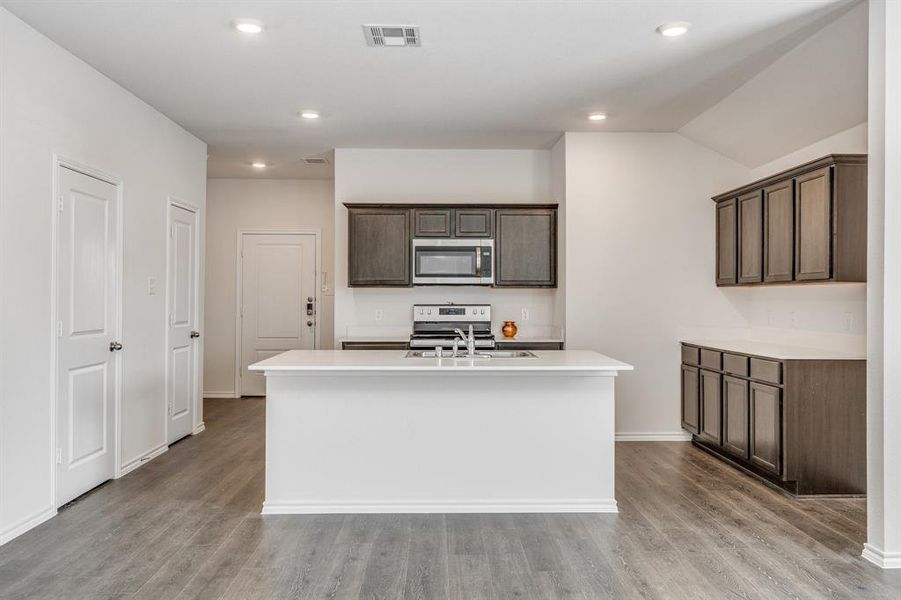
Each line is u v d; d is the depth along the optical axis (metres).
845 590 2.64
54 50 3.52
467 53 3.73
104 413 4.08
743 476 4.39
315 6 3.11
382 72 4.03
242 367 7.67
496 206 5.79
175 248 5.18
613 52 3.71
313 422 3.65
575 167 5.52
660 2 3.08
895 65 2.84
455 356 3.94
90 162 3.88
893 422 2.87
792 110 4.29
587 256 5.52
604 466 3.69
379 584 2.69
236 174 7.38
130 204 4.39
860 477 3.92
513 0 3.06
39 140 3.36
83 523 3.40
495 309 6.15
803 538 3.23
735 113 4.71
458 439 3.68
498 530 3.35
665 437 5.53
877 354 2.92
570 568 2.86
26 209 3.25
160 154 4.88
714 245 5.52
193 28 3.36
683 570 2.84
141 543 3.13
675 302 5.53
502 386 3.68
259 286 7.67
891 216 2.86
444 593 2.61
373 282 5.77
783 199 4.31
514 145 5.98
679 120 5.13
